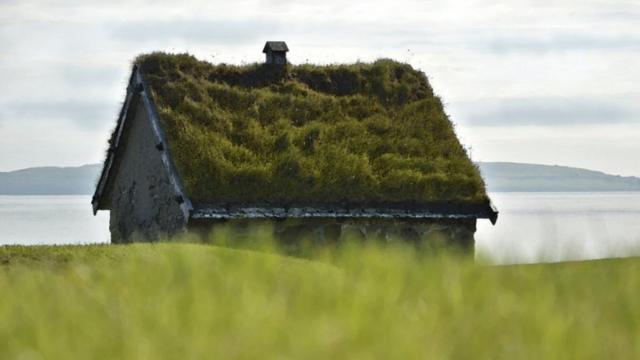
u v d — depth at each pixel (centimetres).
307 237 4022
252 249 2266
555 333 1409
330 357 1274
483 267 1783
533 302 1568
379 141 4341
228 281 1619
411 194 4159
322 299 1541
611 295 1647
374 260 1794
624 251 1800
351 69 4703
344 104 4519
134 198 4403
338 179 4094
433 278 1712
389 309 1497
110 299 1577
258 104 4372
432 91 4706
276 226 3975
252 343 1293
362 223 4091
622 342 1437
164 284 1636
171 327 1364
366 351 1295
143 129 4294
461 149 4409
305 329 1340
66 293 1652
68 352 1279
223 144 4094
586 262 1803
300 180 4047
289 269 1962
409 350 1313
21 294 1633
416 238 4172
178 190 3909
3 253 2547
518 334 1433
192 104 4209
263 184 3991
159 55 4362
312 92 4525
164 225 4131
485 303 1570
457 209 4203
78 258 2506
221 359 1248
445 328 1455
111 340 1316
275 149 4162
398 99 4612
